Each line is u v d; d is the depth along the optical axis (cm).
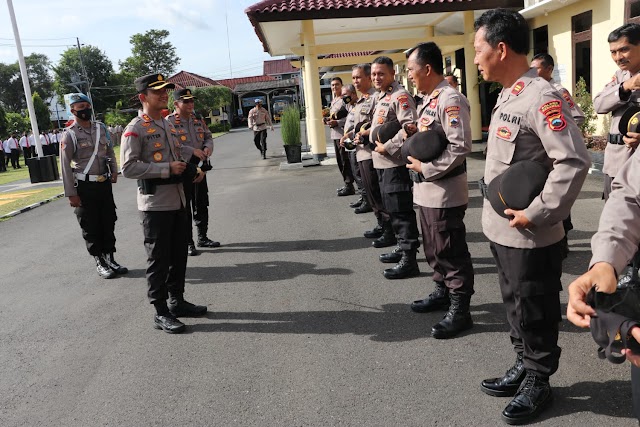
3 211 1057
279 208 833
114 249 577
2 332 433
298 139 1279
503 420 262
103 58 6531
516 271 255
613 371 299
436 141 338
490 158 261
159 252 404
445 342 350
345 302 433
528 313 257
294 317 412
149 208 398
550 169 247
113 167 564
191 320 425
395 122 445
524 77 247
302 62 1741
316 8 1090
